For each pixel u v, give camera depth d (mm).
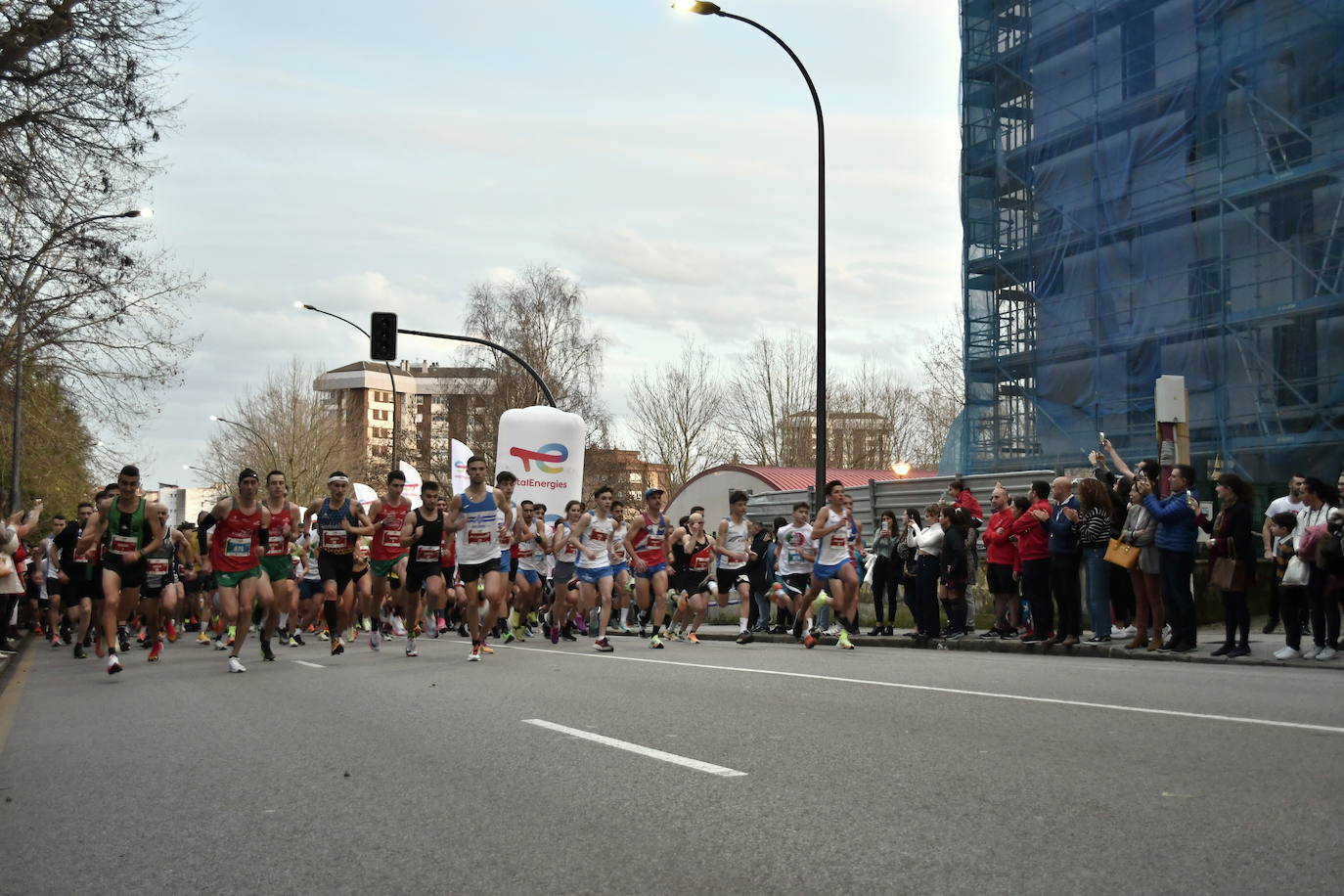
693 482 45312
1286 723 7824
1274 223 25875
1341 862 4543
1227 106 26984
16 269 24172
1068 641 15602
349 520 16672
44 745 8727
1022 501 17125
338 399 91188
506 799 6164
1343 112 24406
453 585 23297
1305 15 25109
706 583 20188
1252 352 26078
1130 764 6523
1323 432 24109
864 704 9398
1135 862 4605
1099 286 28953
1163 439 16172
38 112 22203
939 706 9141
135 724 9742
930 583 17906
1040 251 30734
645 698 10188
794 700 9789
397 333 29484
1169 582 13984
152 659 16750
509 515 15695
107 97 22406
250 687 12477
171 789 6824
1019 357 31625
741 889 4457
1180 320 27203
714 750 7402
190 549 18984
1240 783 5965
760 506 38500
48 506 45312
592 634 24031
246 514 14352
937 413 60188
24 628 29391
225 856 5246
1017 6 33094
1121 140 29109
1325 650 12844
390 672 13586
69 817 6195
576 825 5559
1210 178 26906
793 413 66938
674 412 72875
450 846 5250
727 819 5566
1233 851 4715
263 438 79875
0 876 5031
